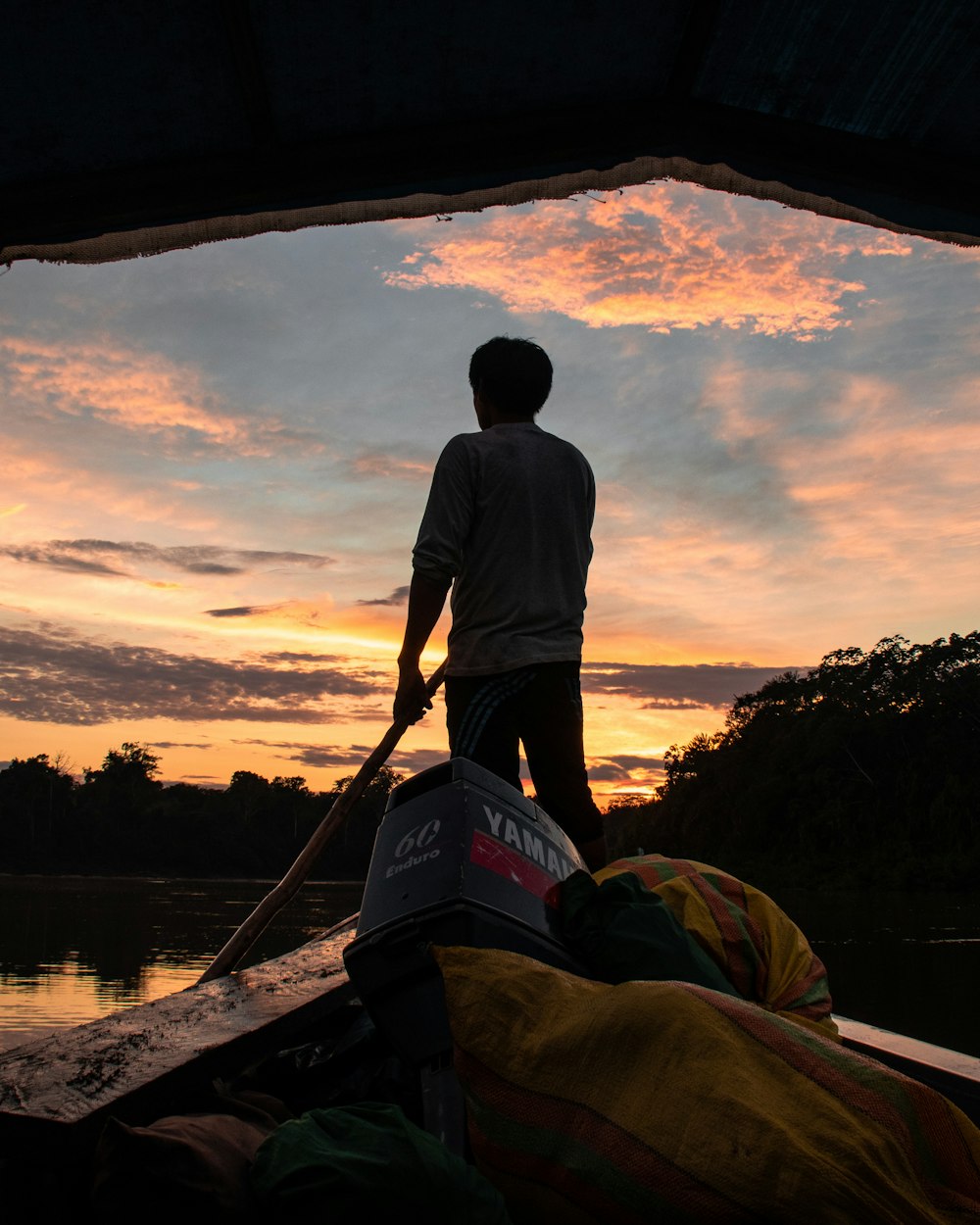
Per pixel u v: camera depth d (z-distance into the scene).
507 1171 1.12
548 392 2.24
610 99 1.48
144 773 167.62
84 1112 1.15
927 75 1.43
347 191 1.51
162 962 25.14
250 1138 1.19
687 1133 1.02
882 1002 14.63
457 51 1.36
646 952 1.48
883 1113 1.01
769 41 1.40
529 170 1.54
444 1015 1.40
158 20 1.24
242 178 1.47
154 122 1.38
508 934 1.44
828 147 1.56
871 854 67.69
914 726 70.56
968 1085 1.74
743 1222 0.97
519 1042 1.18
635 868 1.90
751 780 81.38
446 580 2.02
